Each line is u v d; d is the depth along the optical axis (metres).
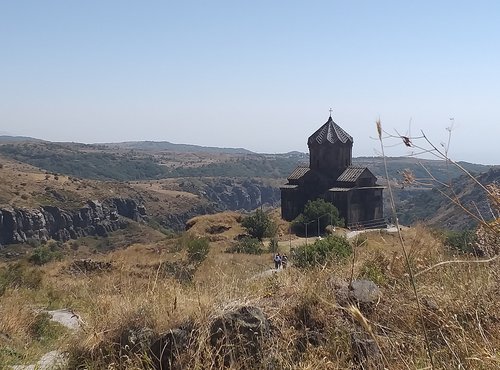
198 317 4.68
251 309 4.59
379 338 4.09
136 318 5.06
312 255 9.41
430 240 6.04
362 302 4.73
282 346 4.32
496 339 3.66
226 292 5.36
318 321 4.69
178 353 4.27
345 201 58.56
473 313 4.23
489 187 3.30
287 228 53.94
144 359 4.36
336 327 4.43
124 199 133.75
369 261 5.99
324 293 4.97
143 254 32.44
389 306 4.67
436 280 5.20
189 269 10.39
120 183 155.75
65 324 9.23
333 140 62.81
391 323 4.46
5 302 11.70
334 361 4.06
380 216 61.59
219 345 4.31
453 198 3.34
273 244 36.91
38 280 20.34
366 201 60.59
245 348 4.25
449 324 3.96
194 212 154.88
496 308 4.27
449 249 5.91
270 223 47.50
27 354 6.24
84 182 135.75
